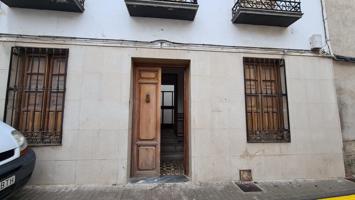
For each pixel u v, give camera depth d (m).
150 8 4.16
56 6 4.09
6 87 3.90
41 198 3.37
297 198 3.50
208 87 4.42
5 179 2.63
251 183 4.18
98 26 4.31
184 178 4.42
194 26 4.58
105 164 4.00
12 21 4.10
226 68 4.52
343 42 5.11
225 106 4.41
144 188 3.86
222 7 4.73
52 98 4.16
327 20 5.08
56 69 4.23
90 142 4.00
